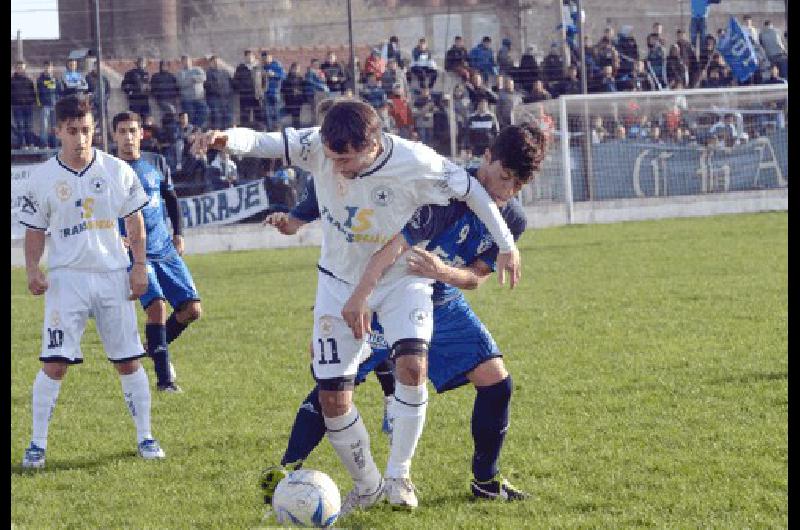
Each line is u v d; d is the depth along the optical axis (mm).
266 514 6629
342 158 6223
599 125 32344
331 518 6277
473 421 6977
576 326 14188
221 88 29422
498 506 6910
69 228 8336
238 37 34562
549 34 35625
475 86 31219
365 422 9336
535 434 8695
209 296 18812
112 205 8422
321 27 35250
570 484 7320
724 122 33312
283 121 30016
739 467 7570
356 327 6363
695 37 36000
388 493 6738
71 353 8336
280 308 16984
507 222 7027
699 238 25688
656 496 6977
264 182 28984
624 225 30672
